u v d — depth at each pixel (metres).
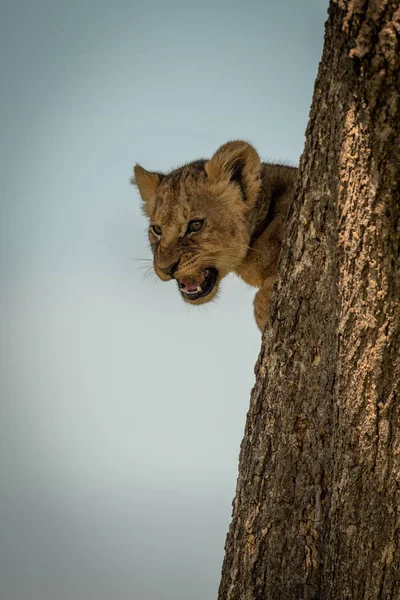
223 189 12.05
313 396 8.20
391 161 6.98
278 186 12.03
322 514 8.25
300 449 8.30
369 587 7.77
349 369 7.63
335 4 7.28
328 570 8.02
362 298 7.40
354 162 7.20
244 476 8.70
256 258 12.02
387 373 7.50
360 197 7.20
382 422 7.59
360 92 7.03
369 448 7.65
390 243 7.19
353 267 7.39
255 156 11.75
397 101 6.82
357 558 7.80
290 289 8.21
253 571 8.55
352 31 6.95
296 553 8.36
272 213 11.88
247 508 8.63
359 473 7.71
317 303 8.06
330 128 7.56
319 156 7.75
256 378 8.66
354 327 7.51
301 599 8.30
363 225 7.24
